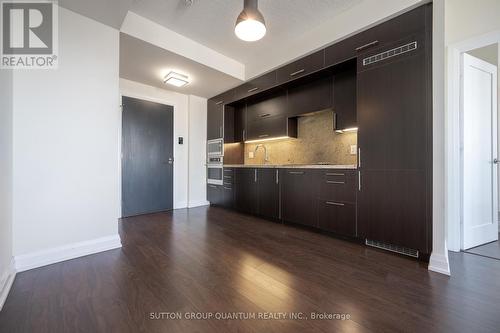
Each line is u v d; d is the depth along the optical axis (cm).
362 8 233
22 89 178
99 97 219
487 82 259
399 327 116
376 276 171
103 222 221
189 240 253
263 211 348
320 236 269
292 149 384
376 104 225
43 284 157
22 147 178
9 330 113
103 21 217
